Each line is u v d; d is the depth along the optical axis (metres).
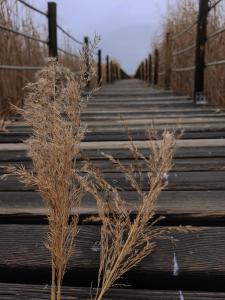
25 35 4.06
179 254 1.18
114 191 0.99
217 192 1.55
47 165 0.89
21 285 1.10
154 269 1.16
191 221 1.33
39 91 0.90
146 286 1.18
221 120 3.43
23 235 1.26
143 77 20.78
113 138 2.63
